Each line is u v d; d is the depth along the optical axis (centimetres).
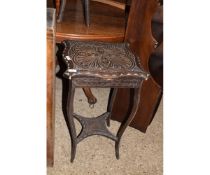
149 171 140
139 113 160
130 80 114
